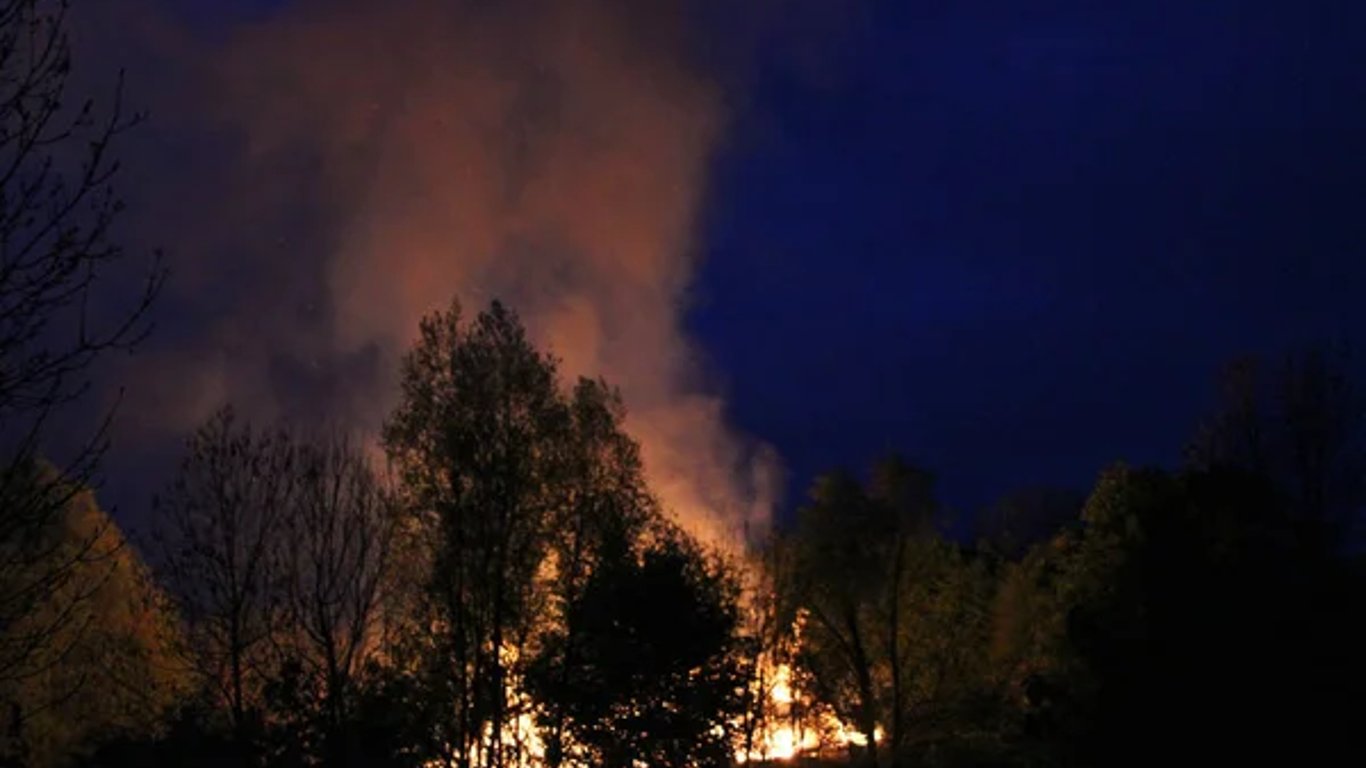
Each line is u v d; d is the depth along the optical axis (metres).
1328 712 17.08
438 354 27.94
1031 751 20.39
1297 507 20.84
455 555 26.47
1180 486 19.72
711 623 27.55
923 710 39.16
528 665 26.88
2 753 14.36
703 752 27.25
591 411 28.56
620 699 26.48
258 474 24.75
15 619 8.98
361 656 24.86
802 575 39.62
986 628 38.75
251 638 23.75
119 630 22.03
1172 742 17.45
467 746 25.88
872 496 40.50
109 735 21.25
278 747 22.52
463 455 27.12
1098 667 18.41
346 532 25.25
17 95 8.38
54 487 8.85
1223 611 17.47
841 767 40.50
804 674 39.91
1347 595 17.50
